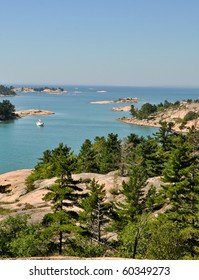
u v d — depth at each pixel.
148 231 37.62
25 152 170.62
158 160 90.44
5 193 88.50
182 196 41.28
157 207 56.06
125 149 116.19
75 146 188.00
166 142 100.62
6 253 33.50
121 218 49.28
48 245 37.00
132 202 50.69
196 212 39.91
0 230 35.00
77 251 37.03
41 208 66.31
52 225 37.03
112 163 110.25
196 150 79.25
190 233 38.50
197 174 47.06
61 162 38.00
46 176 89.94
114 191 71.88
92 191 48.66
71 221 37.38
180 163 41.59
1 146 184.75
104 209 47.91
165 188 42.84
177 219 39.56
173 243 30.56
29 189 83.62
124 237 37.69
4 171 135.50
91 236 38.47
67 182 38.38
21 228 36.69
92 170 109.75
